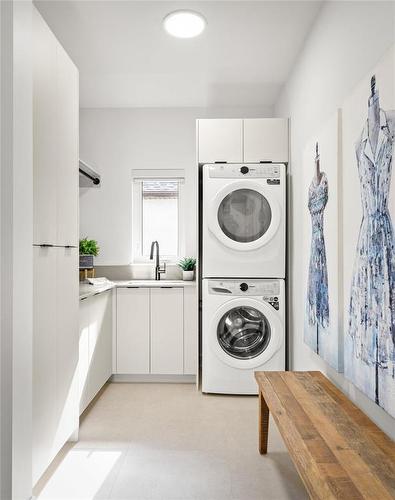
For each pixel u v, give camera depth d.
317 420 1.62
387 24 1.54
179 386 3.54
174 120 4.17
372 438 1.45
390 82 1.43
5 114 1.57
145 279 4.15
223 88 3.67
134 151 4.17
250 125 3.36
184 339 3.59
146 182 4.25
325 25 2.33
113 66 3.22
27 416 1.71
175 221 4.26
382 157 1.48
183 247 4.23
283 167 3.24
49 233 2.04
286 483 2.02
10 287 1.58
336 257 2.00
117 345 3.61
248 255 3.26
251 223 3.29
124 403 3.12
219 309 3.26
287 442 1.44
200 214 3.91
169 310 3.60
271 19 2.55
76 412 2.46
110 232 4.17
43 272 1.96
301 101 2.93
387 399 1.45
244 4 2.40
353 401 1.92
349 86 1.95
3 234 1.57
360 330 1.70
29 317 1.72
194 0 2.36
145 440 2.49
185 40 2.81
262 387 2.08
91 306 2.96
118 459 2.25
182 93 3.79
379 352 1.51
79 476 2.08
